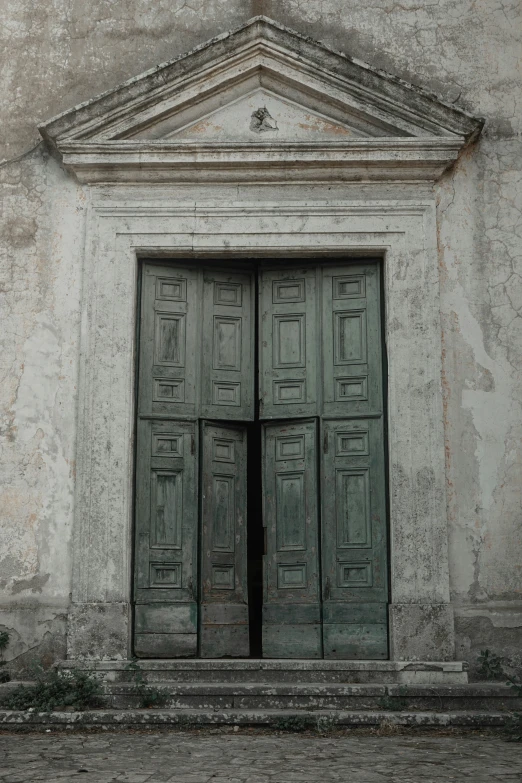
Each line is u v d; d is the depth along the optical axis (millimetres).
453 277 8172
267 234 8203
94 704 7059
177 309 8375
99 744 6227
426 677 7367
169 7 8727
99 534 7730
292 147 8133
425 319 8055
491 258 8195
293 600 8016
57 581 7699
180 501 8094
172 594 7918
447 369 8023
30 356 8055
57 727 6762
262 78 8430
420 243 8180
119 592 7648
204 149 8133
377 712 6910
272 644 7969
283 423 8367
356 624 7848
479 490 7848
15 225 8281
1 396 7988
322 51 8281
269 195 8266
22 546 7754
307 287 8477
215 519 8180
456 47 8625
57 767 5508
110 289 8117
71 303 8141
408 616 7598
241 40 8312
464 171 8336
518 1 8695
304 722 6738
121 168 8203
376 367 8227
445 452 7902
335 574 7984
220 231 8203
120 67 8617
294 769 5449
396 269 8164
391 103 8234
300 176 8234
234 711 6906
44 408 7973
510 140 8406
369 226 8203
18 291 8164
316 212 8219
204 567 8031
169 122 8367
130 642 7672
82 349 8016
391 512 7820
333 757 5793
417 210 8219
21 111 8516
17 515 7805
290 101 8414
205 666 7379
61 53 8641
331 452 8195
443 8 8703
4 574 7715
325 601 7945
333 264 8445
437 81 8562
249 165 8188
